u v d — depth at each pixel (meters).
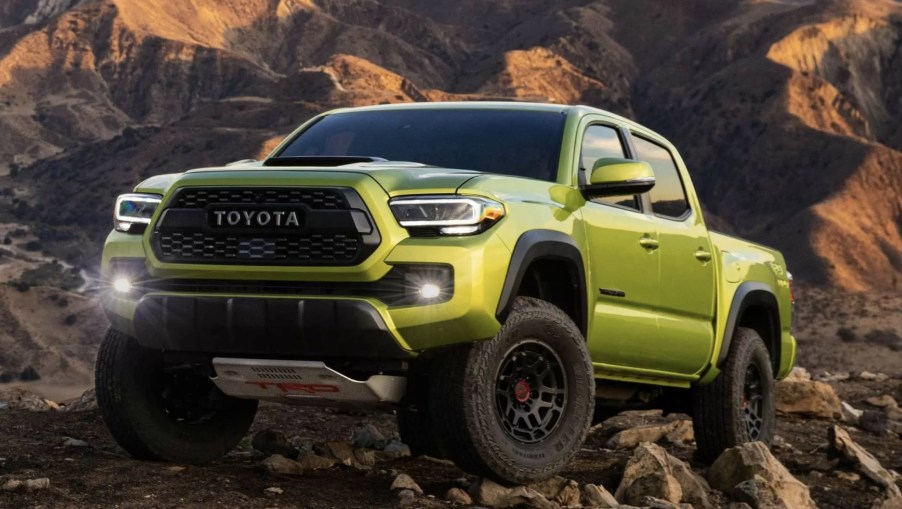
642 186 5.91
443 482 6.02
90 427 7.43
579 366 5.56
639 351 6.37
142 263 5.43
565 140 6.12
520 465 5.29
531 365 5.45
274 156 6.55
